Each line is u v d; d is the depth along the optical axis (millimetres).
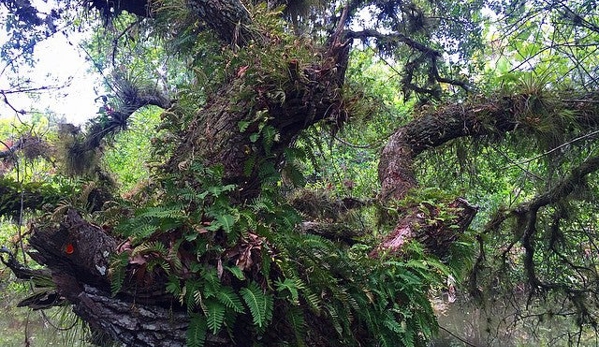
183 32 4730
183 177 3158
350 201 5598
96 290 2559
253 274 2631
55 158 6250
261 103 3227
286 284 2531
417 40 8273
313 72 3312
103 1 5672
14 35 5922
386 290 2990
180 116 3779
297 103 3303
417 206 3932
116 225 2695
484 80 7836
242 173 3266
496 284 6875
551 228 6418
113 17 5922
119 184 6844
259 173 3268
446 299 7832
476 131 5070
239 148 3266
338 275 2969
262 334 2641
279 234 2865
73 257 2428
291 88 3238
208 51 4305
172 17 4680
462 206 3891
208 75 3904
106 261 2445
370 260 3131
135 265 2479
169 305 2602
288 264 2654
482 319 7621
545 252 6695
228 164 3244
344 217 5410
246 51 3498
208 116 3473
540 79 5012
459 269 3703
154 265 2451
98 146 6688
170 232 2605
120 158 8297
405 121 5738
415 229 3654
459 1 7891
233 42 3908
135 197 3396
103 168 6809
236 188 3131
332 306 2709
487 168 6773
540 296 6977
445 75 8078
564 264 6766
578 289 6730
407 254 3348
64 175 6281
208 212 2721
